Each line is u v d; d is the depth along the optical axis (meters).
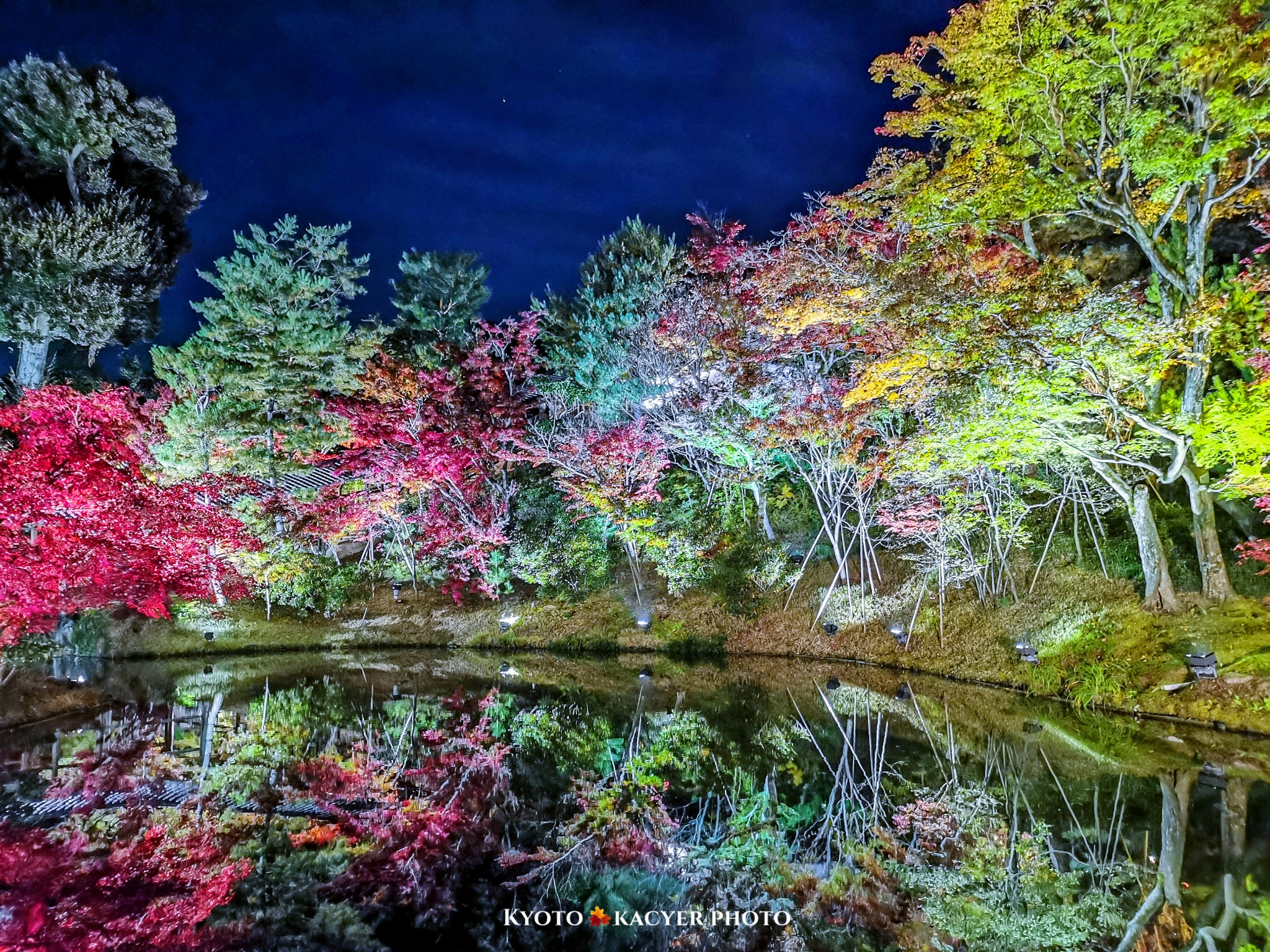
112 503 8.90
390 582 20.92
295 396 19.70
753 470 17.52
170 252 20.80
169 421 17.45
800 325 12.82
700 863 6.02
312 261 19.73
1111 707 10.74
